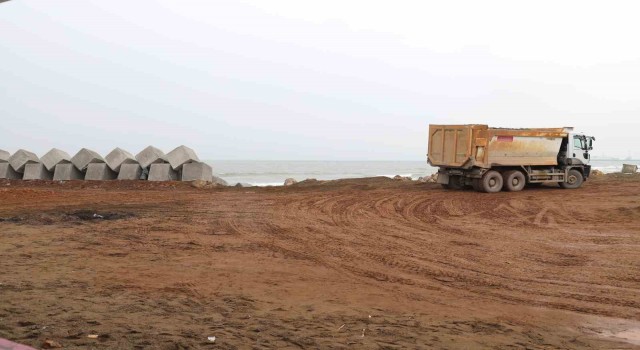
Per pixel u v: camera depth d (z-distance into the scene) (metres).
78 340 5.99
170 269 10.36
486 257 12.29
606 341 6.86
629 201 22.41
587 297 9.10
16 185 28.05
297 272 10.52
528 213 19.75
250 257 11.80
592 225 17.14
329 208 20.62
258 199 23.34
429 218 18.50
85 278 9.37
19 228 14.69
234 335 6.49
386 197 24.27
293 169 114.75
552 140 26.75
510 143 25.91
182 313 7.41
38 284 8.76
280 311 7.77
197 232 14.89
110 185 28.16
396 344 6.41
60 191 25.12
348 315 7.68
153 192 25.86
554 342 6.76
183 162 30.88
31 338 5.98
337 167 135.50
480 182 25.94
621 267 11.34
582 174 28.11
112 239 13.45
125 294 8.36
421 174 87.62
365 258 12.05
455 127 25.98
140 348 5.83
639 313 8.23
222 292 8.80
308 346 6.21
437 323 7.43
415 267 11.23
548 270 11.05
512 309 8.34
